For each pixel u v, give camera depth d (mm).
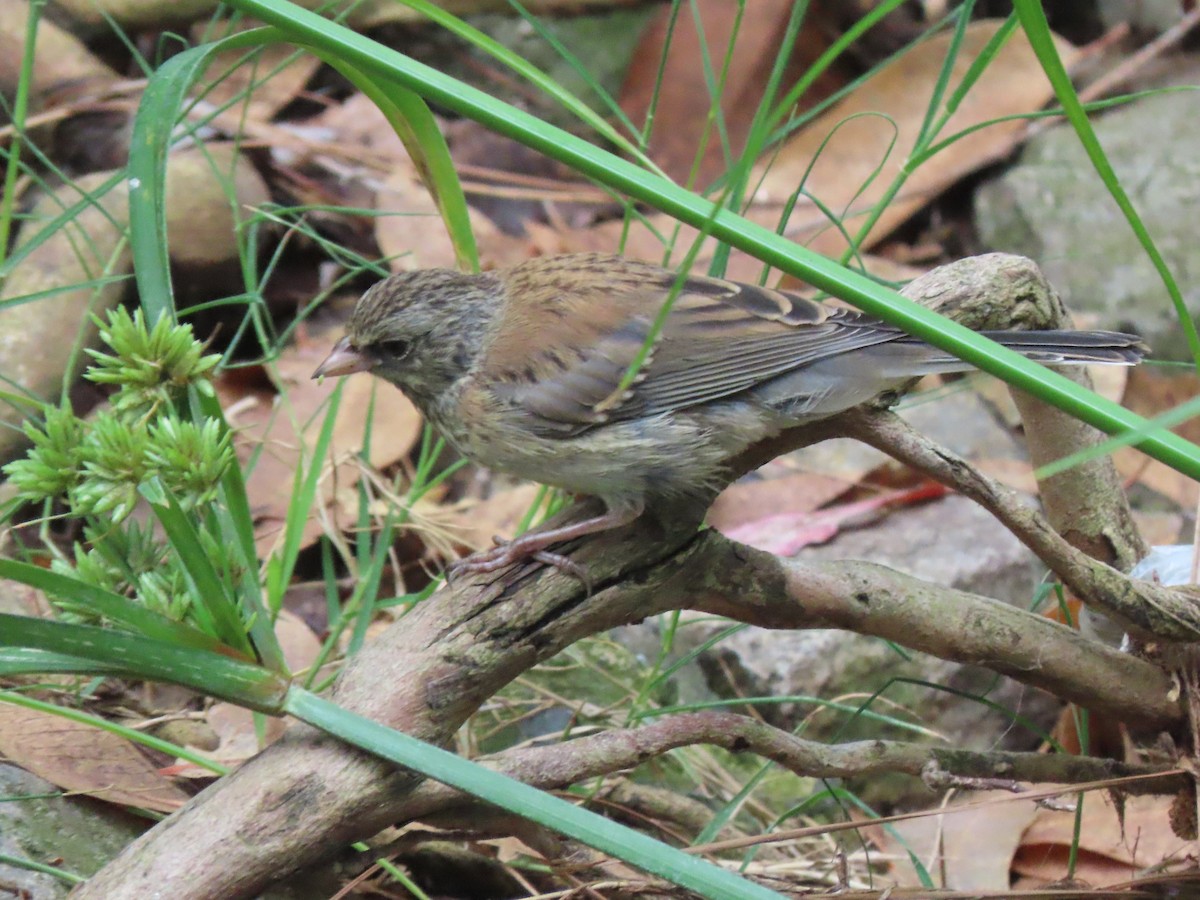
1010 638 6574
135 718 7391
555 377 6926
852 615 6328
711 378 6820
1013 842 8180
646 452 6793
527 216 12930
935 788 6492
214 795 5180
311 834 5133
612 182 4383
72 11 12570
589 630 5926
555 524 6914
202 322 11258
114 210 10562
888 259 13047
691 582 6035
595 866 6445
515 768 5742
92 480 5141
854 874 8188
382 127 13000
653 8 14055
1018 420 11609
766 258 4379
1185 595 6582
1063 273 12734
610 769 5934
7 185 7441
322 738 5242
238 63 7332
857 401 6668
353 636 7477
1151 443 4285
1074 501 7473
